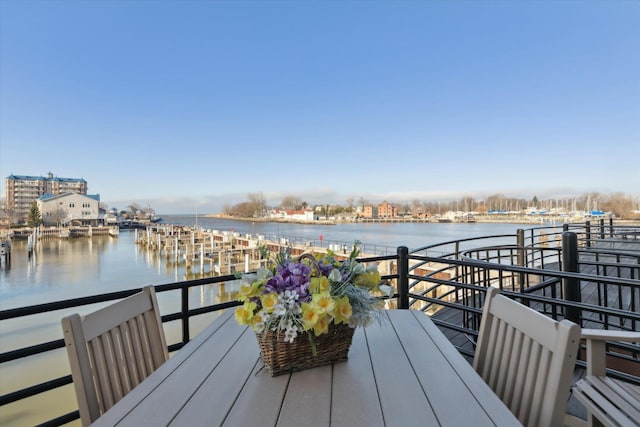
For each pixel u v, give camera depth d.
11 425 6.46
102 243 47.41
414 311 1.94
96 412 1.06
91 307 15.76
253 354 1.35
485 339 1.35
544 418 0.97
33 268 26.42
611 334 1.40
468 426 0.86
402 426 0.86
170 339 10.72
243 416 0.92
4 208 72.06
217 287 18.52
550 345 0.99
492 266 2.18
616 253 2.62
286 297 1.12
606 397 1.32
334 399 1.00
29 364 8.97
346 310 1.15
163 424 0.88
